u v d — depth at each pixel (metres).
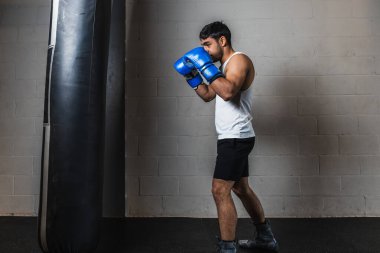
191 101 2.99
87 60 1.83
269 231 2.10
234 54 1.89
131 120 3.00
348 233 2.45
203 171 2.96
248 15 3.01
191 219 2.89
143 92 3.01
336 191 2.89
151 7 3.05
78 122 1.79
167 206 2.96
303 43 2.97
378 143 2.90
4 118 3.08
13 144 3.06
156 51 3.03
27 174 3.04
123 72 3.00
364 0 2.97
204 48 1.97
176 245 2.23
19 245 2.24
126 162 2.98
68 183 1.75
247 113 1.94
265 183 2.92
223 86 1.75
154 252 2.09
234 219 1.83
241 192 2.06
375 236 2.37
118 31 3.00
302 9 2.99
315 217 2.89
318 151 2.92
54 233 1.73
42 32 3.10
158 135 2.99
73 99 1.79
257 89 2.95
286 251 2.09
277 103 2.94
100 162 1.88
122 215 2.95
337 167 2.90
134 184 2.97
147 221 2.82
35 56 3.08
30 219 2.90
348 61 2.94
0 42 3.08
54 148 1.77
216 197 1.85
